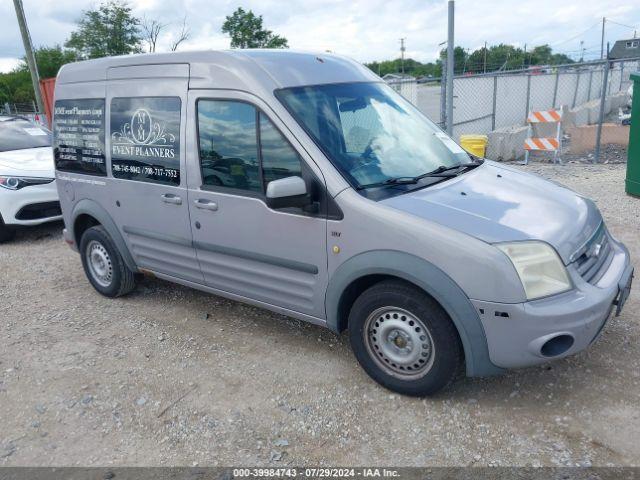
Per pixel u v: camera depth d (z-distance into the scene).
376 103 4.34
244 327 4.84
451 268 3.17
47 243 8.01
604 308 3.24
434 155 4.22
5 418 3.74
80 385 4.08
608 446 3.08
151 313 5.27
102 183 5.16
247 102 3.94
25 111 38.22
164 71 4.49
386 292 3.47
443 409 3.50
